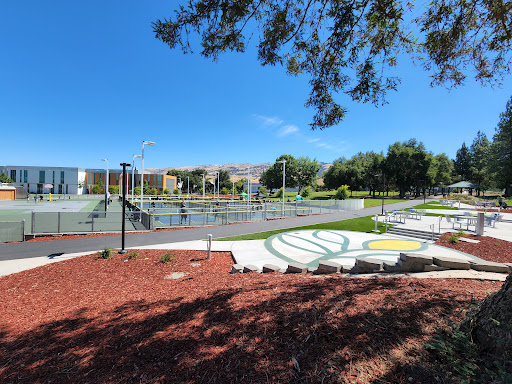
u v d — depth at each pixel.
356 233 14.82
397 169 54.75
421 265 5.40
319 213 26.11
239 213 22.16
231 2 3.87
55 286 6.77
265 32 5.02
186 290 5.33
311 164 70.69
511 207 28.08
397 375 2.07
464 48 4.81
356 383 2.02
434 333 2.54
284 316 3.22
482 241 10.95
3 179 64.56
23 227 12.41
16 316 4.96
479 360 2.08
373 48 5.17
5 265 8.76
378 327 2.73
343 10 4.42
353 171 60.91
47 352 3.30
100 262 8.89
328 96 5.55
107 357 2.93
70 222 16.45
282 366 2.32
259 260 9.18
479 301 3.16
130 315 4.23
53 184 69.06
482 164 59.25
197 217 21.30
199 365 2.50
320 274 5.88
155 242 12.31
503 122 45.50
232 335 2.96
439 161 62.56
